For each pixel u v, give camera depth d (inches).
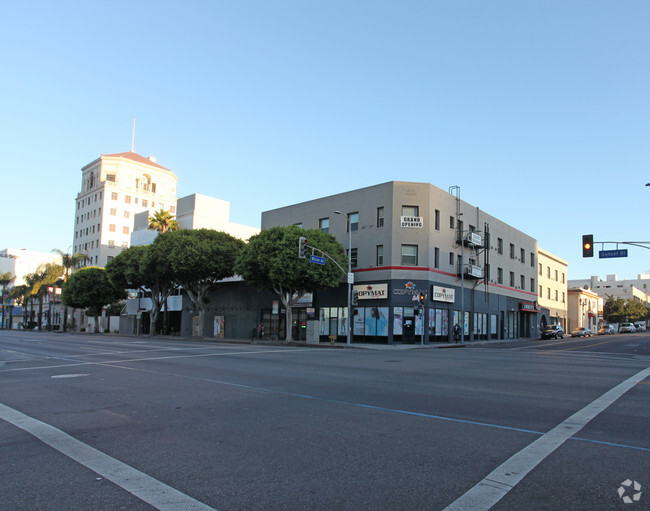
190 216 2352.4
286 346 1294.3
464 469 205.3
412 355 903.1
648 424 286.7
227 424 294.4
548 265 2600.9
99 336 1958.7
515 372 566.9
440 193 1551.4
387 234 1471.5
